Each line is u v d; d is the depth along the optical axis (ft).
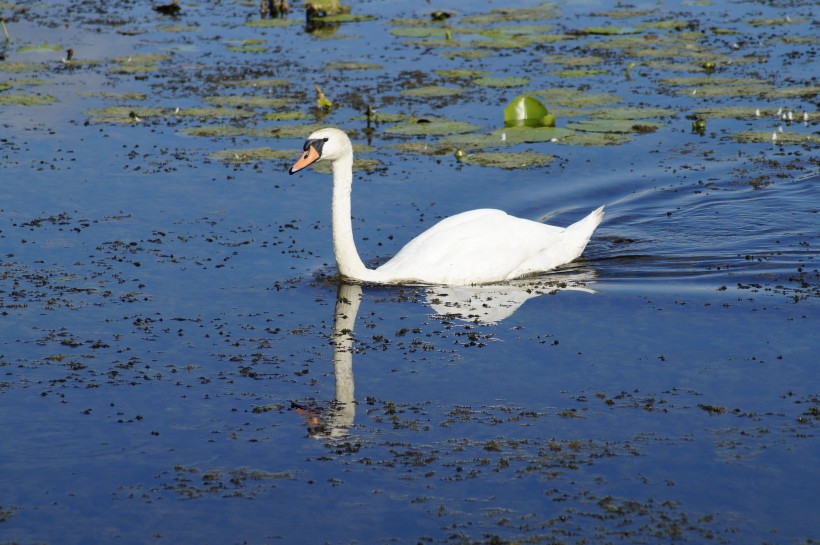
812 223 62.54
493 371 43.42
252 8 135.74
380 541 31.17
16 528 32.12
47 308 50.19
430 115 85.10
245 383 42.50
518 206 65.82
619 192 68.33
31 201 65.46
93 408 40.22
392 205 65.87
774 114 83.97
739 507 32.73
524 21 124.26
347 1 136.67
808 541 30.83
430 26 120.57
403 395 41.34
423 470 35.37
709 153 75.31
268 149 75.87
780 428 37.88
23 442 37.50
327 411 39.99
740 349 45.11
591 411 39.58
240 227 61.98
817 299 50.98
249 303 51.44
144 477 35.17
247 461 36.17
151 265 56.03
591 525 31.81
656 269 56.39
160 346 46.16
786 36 112.16
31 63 102.78
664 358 44.37
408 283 54.70
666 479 34.53
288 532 31.76
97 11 130.82
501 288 54.19
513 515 32.48
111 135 79.92
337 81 96.48
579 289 53.72
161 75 99.50
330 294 52.85
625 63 102.99
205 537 31.53
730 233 61.31
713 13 127.03
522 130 80.23
